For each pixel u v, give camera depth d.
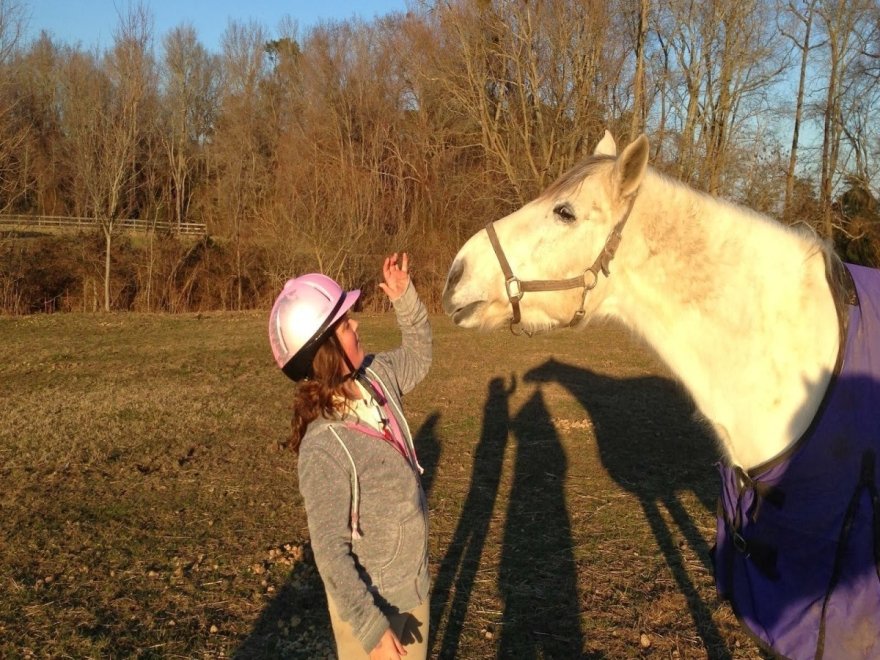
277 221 24.20
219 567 4.32
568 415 8.49
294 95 33.91
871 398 2.01
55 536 4.72
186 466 6.27
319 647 3.47
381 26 30.70
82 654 3.37
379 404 2.19
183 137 39.72
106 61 26.88
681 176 20.22
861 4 19.27
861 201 19.06
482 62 24.08
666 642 3.57
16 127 30.41
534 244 2.46
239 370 11.51
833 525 2.03
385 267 2.59
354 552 2.08
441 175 27.47
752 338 2.16
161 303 23.00
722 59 21.08
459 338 16.08
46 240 23.41
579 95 22.36
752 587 2.25
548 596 4.02
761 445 2.14
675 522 5.16
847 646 2.00
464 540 4.79
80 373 10.98
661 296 2.33
